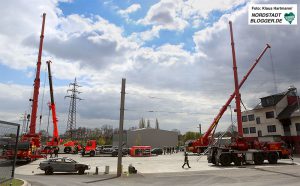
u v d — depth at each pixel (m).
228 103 56.34
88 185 17.67
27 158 37.91
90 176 24.19
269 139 37.69
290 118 57.97
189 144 63.19
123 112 27.12
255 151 34.06
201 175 23.45
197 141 58.16
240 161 33.16
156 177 23.05
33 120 43.91
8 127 11.37
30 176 23.50
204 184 18.14
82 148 57.97
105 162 41.25
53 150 50.06
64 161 26.14
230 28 58.53
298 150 54.97
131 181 20.55
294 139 56.34
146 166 34.28
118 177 23.44
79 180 20.81
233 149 35.22
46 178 21.73
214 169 29.12
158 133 97.44
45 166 25.70
